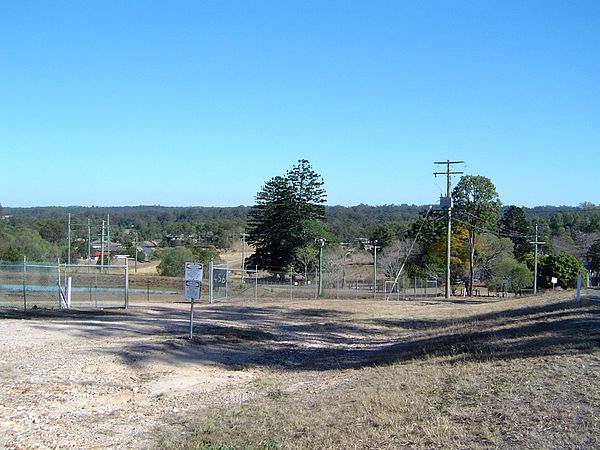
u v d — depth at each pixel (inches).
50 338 751.7
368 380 526.6
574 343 569.9
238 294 1936.5
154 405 495.2
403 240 3363.7
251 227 3078.2
